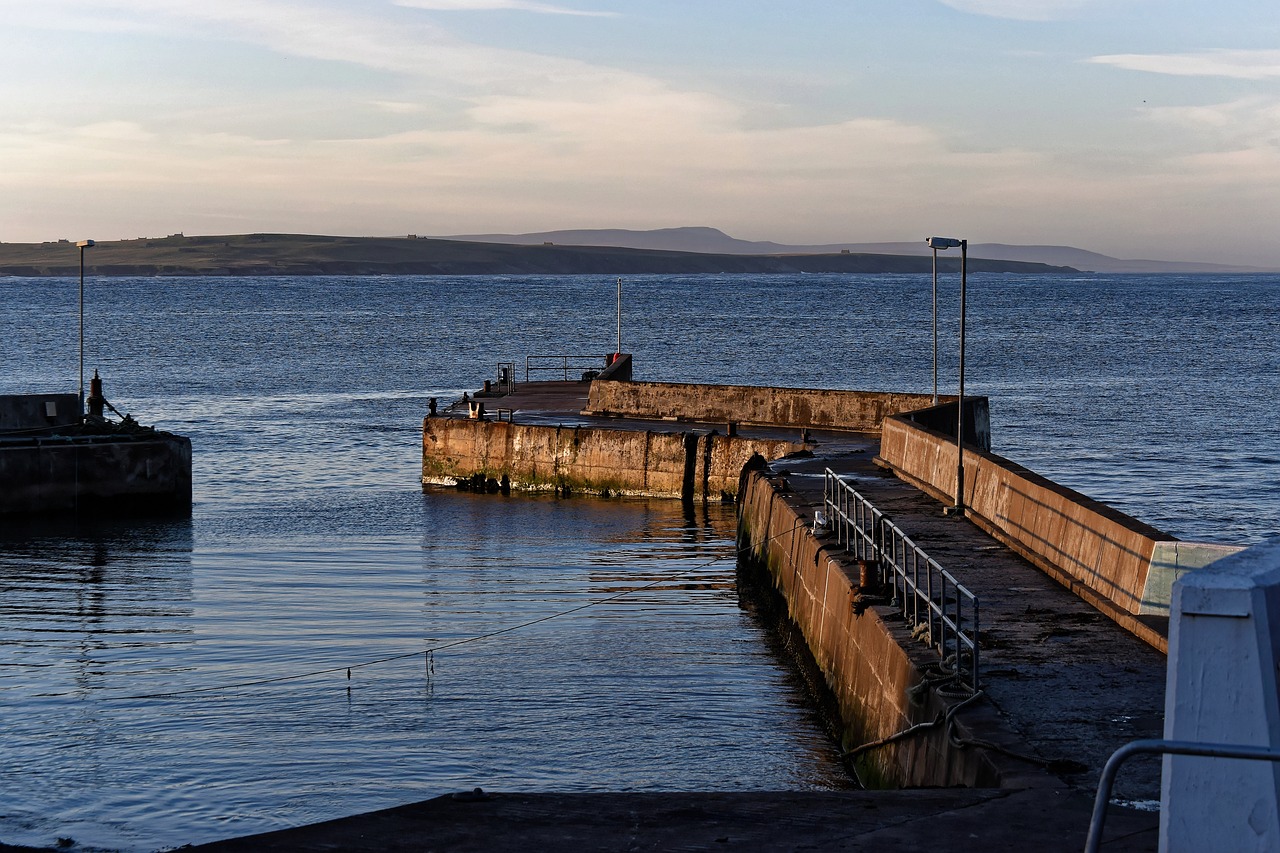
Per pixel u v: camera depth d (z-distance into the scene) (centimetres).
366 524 3400
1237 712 646
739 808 891
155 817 1417
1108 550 1605
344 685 1897
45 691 1867
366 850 808
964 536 2064
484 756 1611
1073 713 1166
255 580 2673
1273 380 7662
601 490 3806
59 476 3341
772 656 2100
